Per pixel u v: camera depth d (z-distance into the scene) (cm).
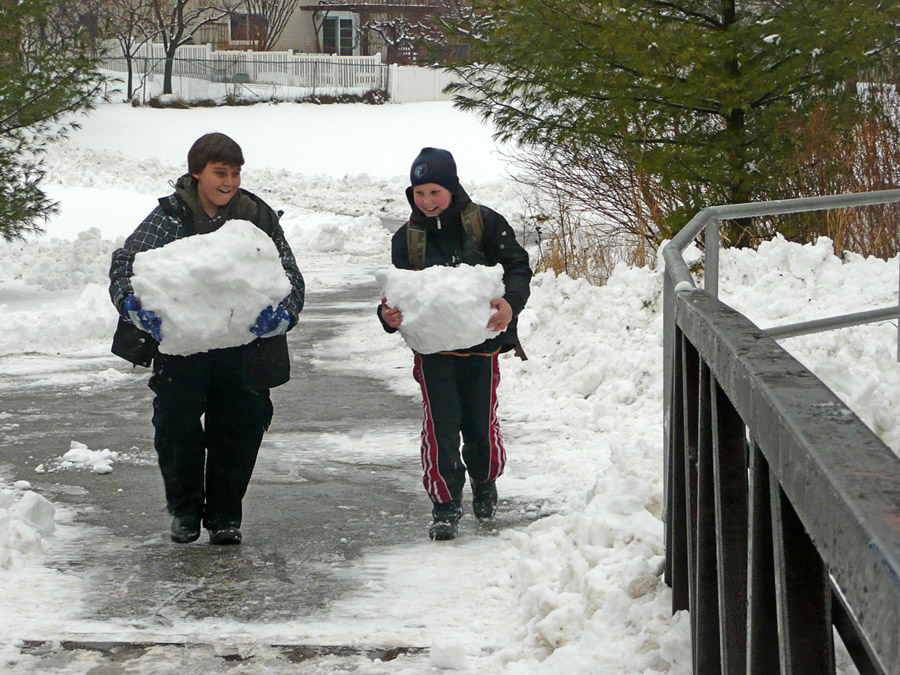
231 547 1102
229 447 1086
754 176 2480
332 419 1733
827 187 2519
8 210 3278
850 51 2325
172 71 11831
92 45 3334
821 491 308
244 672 793
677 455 753
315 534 1144
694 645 668
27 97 3192
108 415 1788
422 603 934
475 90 2842
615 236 2859
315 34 13512
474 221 1121
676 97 2450
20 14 3109
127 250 1024
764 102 2544
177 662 810
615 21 2428
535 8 2491
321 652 828
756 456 438
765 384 407
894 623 246
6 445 1572
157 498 1293
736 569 568
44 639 851
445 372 1119
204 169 1024
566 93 2609
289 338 2562
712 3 2573
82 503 1271
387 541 1119
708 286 1174
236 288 998
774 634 446
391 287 1087
